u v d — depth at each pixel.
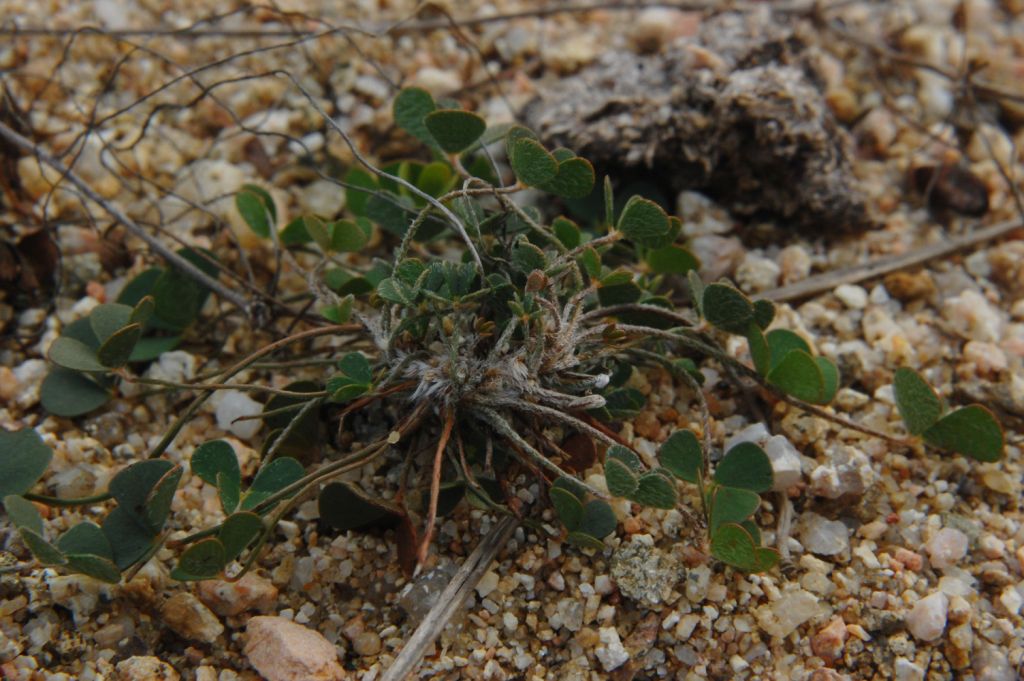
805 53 0.31
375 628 0.24
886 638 0.24
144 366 0.27
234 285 0.29
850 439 0.26
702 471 0.25
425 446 0.25
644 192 0.30
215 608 0.24
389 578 0.24
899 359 0.28
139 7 0.33
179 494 0.25
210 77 0.32
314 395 0.24
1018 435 0.27
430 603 0.24
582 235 0.26
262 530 0.24
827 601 0.24
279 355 0.27
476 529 0.25
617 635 0.24
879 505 0.26
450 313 0.24
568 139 0.30
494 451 0.25
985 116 0.32
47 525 0.25
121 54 0.32
